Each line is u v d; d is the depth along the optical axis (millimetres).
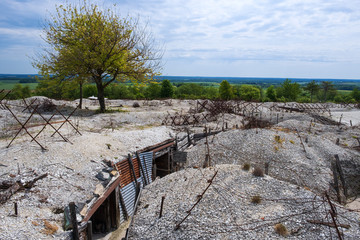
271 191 14539
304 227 11352
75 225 10367
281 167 19531
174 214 12859
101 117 30062
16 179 12688
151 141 22016
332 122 37781
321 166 20141
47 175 13625
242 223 11758
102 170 15578
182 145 24969
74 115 31562
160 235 11648
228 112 41688
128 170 17859
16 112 29562
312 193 14312
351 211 12961
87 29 31422
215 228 11555
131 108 41969
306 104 64500
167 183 17047
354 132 30844
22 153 15234
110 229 15391
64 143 17312
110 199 15336
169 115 34844
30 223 10367
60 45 33281
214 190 14641
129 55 34031
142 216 13516
